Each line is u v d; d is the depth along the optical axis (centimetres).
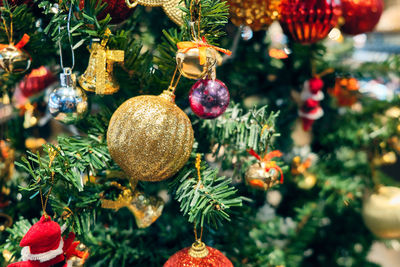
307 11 61
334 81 78
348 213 80
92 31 55
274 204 81
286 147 81
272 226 75
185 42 53
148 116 53
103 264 66
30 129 74
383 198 72
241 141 62
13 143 70
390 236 72
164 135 53
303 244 73
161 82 60
